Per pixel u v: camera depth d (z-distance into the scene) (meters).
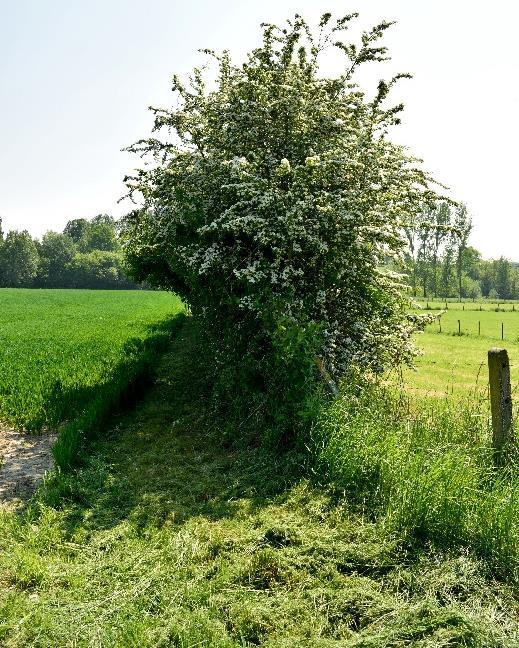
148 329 21.33
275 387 6.91
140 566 4.31
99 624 3.61
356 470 5.58
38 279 105.50
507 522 4.34
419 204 8.12
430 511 4.66
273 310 6.80
